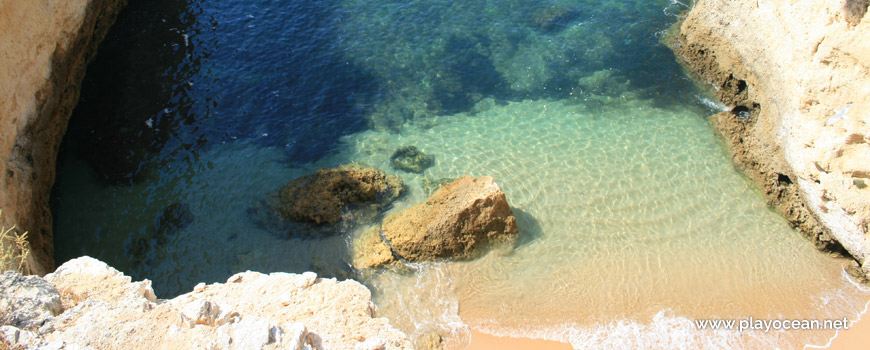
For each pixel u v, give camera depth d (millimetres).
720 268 14578
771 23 17000
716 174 17219
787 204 15867
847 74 13500
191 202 16547
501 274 14609
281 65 21625
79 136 18203
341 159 18016
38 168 15539
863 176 13398
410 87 20750
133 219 16000
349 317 8867
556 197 16453
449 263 14844
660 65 21516
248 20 23922
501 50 22234
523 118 19469
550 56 21922
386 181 16812
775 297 13938
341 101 20203
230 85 20734
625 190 16641
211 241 15430
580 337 13281
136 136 18531
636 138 18500
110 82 20359
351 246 15258
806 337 13125
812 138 14539
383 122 19438
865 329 13242
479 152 18078
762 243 15242
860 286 14195
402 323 13555
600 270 14602
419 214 15289
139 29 23031
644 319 13562
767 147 16703
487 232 15133
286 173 17500
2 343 6625
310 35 23047
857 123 13281
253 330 7223
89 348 6859
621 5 24344
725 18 19516
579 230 15578
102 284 8023
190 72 21172
